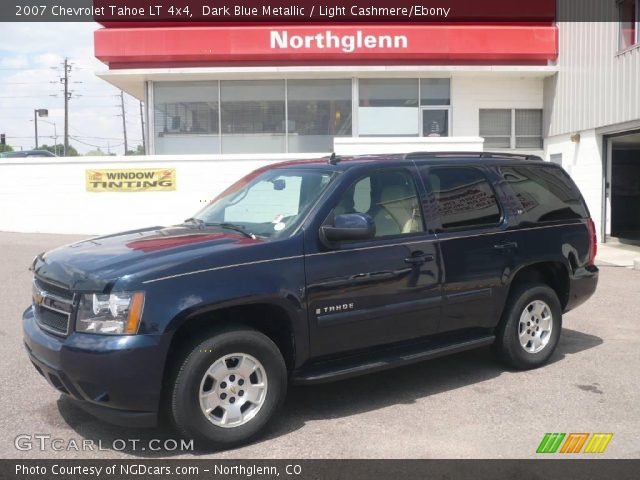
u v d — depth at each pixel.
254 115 17.59
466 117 17.95
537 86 18.19
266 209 5.16
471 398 5.27
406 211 5.24
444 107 17.88
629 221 19.92
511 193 5.95
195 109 17.56
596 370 6.02
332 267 4.69
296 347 4.57
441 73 17.45
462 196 5.61
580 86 15.91
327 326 4.67
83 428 4.65
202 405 4.20
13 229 16.09
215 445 4.25
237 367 4.32
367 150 15.52
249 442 4.39
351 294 4.77
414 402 5.19
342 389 5.50
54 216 15.99
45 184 15.92
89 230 15.96
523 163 6.20
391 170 5.27
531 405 5.11
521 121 18.28
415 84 17.77
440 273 5.26
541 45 17.14
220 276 4.25
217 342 4.21
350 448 4.33
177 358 4.17
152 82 17.45
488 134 18.19
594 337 7.25
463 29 16.89
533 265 6.09
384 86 17.72
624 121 13.82
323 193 4.88
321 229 4.69
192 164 15.79
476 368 6.08
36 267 4.78
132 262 4.20
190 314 4.10
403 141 15.49
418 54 16.89
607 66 14.52
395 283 4.99
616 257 13.35
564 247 6.17
